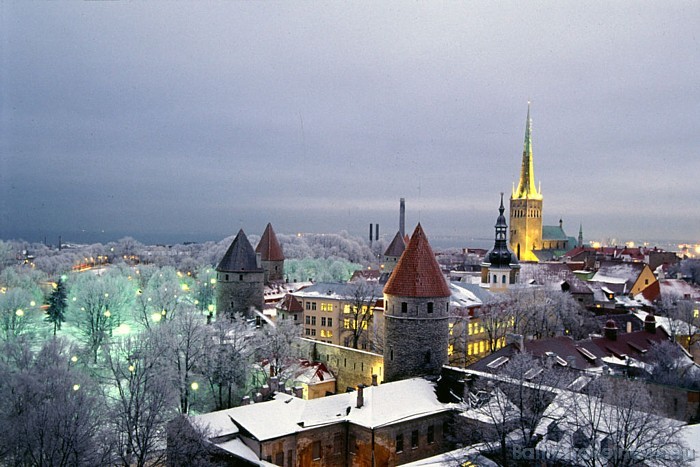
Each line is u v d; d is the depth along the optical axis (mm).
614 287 161000
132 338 108188
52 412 53438
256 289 119938
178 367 77125
